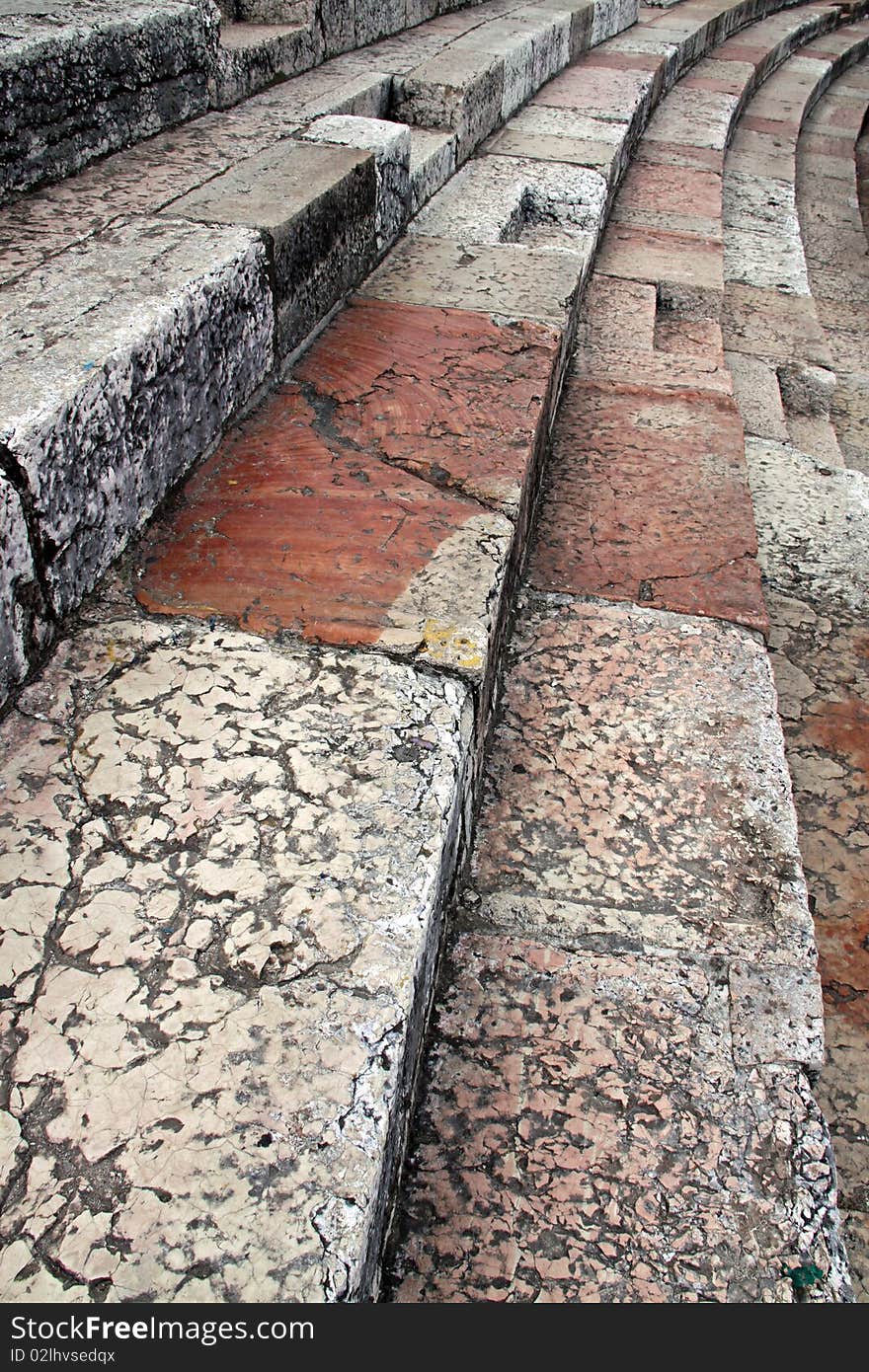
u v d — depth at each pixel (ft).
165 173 8.71
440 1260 4.42
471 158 14.89
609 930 5.65
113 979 3.99
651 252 15.23
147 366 5.99
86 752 4.90
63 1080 3.67
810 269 21.80
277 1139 3.55
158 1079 3.69
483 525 6.67
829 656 9.16
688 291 13.99
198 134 9.94
